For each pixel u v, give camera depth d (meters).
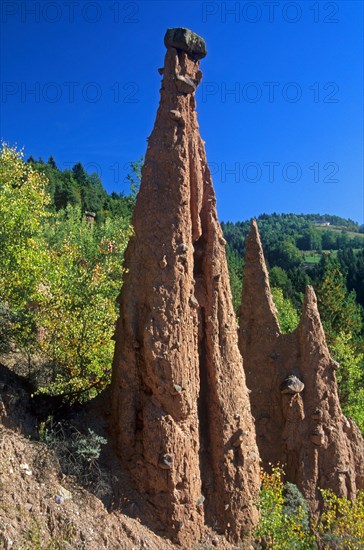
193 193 16.17
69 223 47.47
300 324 18.98
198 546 13.96
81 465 14.00
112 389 15.74
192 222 16.19
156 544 13.35
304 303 19.17
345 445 17.88
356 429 18.67
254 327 19.61
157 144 15.93
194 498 14.22
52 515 12.57
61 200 85.69
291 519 15.27
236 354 16.19
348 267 80.56
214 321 15.91
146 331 14.52
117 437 14.91
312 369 18.34
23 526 11.98
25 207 21.06
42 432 14.55
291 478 17.41
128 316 15.10
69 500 13.12
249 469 15.28
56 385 18.34
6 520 11.79
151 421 14.22
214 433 15.28
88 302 19.23
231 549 14.22
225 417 15.32
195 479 14.40
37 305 20.36
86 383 18.75
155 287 14.88
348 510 16.28
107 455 14.81
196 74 16.69
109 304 19.84
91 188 96.81
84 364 19.11
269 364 18.97
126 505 13.84
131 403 14.80
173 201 15.47
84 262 26.28
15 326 18.98
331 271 59.59
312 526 16.12
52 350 19.14
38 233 23.86
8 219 20.14
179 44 16.25
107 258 25.77
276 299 45.75
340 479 17.22
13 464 13.03
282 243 120.31
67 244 32.19
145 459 14.23
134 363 14.91
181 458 14.18
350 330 51.22
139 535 13.22
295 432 17.70
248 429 15.73
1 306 18.80
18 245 19.78
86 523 12.83
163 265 14.97
